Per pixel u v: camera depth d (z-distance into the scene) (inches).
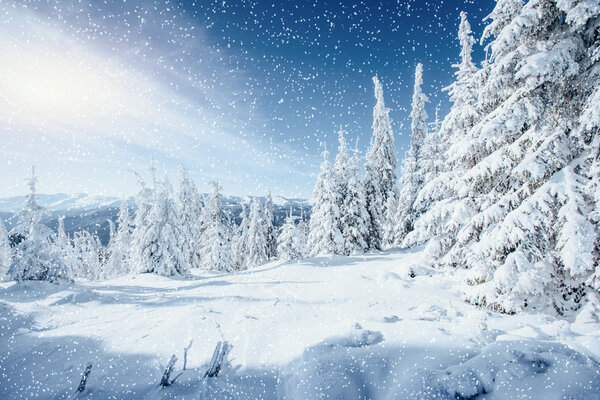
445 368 191.0
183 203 1198.9
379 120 1194.6
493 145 334.0
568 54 265.6
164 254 826.8
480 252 314.2
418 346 220.7
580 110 281.0
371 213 989.8
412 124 1106.7
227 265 1120.8
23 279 573.0
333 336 250.7
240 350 258.7
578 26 259.0
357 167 958.4
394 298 377.1
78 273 1321.4
